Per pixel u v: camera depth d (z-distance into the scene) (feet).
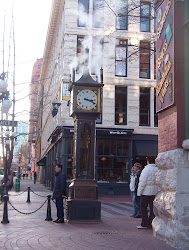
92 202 33.01
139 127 84.02
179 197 22.15
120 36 83.82
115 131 81.00
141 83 85.25
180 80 23.81
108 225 31.45
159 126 26.89
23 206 49.65
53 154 102.27
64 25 84.07
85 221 32.65
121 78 84.23
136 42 83.92
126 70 85.46
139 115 85.10
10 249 21.38
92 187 33.45
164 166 24.64
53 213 41.50
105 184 79.87
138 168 38.81
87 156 34.65
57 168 34.35
